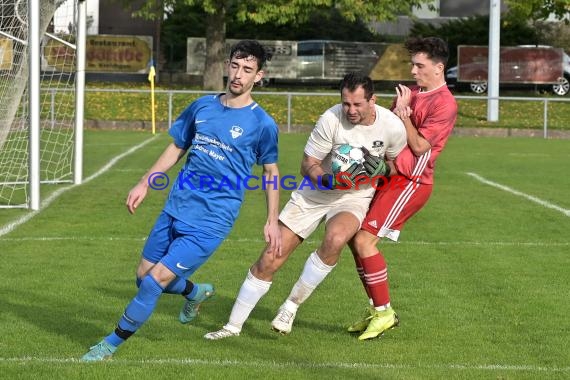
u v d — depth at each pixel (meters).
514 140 65.38
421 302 20.17
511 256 25.39
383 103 76.19
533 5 75.00
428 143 17.23
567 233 29.03
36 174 32.31
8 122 36.31
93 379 14.27
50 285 21.09
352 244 17.50
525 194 37.59
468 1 106.25
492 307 19.81
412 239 27.80
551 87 90.44
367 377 14.70
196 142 15.73
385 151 17.19
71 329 17.50
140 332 17.41
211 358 15.73
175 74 90.75
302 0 72.88
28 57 32.38
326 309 19.53
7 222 29.50
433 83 17.59
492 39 70.62
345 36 98.44
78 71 38.94
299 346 16.70
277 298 20.53
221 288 21.30
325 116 16.94
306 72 87.50
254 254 25.25
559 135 68.31
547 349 16.66
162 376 14.48
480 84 89.19
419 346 16.81
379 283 17.25
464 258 25.03
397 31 109.12
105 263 23.61
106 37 83.81
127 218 30.59
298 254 25.72
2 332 17.16
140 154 50.78
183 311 17.64
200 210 15.52
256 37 96.12
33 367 14.82
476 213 32.66
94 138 60.19
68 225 29.19
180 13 99.94
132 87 81.62
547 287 21.72
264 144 15.79
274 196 16.06
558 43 100.56
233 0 76.38
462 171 45.81
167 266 15.26
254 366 15.20
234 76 15.45
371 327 17.20
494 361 15.87
